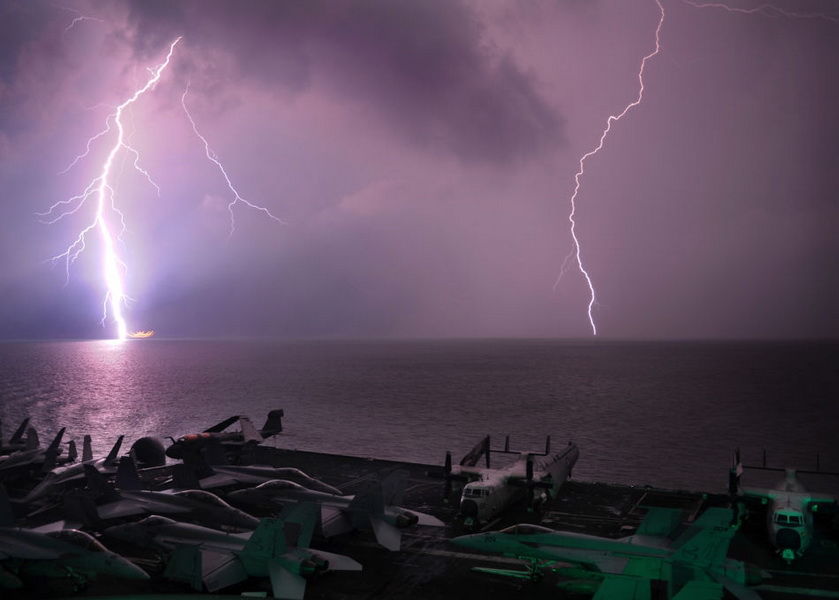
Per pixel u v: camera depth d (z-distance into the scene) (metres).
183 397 159.88
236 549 29.70
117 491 39.97
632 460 88.00
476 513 36.41
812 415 133.25
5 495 32.03
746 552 33.84
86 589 29.00
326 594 28.25
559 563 30.61
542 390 186.50
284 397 162.50
